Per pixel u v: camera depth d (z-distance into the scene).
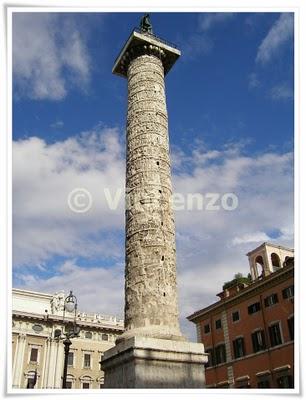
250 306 32.72
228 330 34.62
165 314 14.82
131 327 14.81
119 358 14.05
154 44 20.69
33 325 45.31
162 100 19.64
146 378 13.03
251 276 38.56
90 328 47.88
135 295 15.23
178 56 21.66
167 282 15.50
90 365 46.16
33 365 43.44
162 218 16.62
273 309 30.44
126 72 21.61
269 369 29.47
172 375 13.48
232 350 33.62
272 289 30.86
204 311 37.66
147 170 17.36
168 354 13.73
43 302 48.78
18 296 47.72
